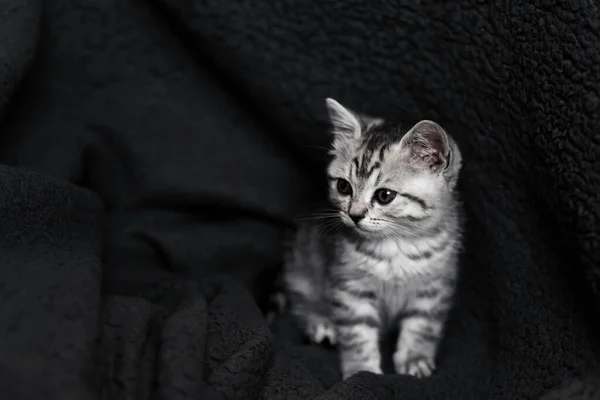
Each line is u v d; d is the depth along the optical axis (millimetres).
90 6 700
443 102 697
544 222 648
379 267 691
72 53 703
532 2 624
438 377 655
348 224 685
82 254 611
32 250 592
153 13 706
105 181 724
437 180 674
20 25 658
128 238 715
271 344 631
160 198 726
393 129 700
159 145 720
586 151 589
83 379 522
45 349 525
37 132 703
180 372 552
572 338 613
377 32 699
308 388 623
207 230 730
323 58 706
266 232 747
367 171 685
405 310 716
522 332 653
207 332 609
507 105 661
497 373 654
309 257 741
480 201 691
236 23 689
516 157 662
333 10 696
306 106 712
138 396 547
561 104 604
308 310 745
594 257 587
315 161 739
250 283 741
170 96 717
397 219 677
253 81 705
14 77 654
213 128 725
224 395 566
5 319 530
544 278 646
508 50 650
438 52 690
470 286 714
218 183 729
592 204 586
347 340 700
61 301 546
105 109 711
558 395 592
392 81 709
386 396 620
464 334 706
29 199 611
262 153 736
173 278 719
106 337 572
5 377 513
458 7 672
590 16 589
